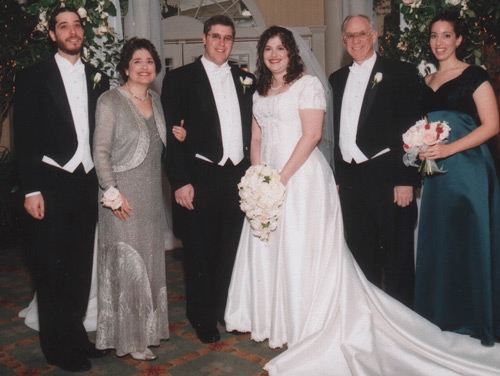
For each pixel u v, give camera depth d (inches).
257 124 127.4
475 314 118.6
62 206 113.2
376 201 126.8
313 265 115.8
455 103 120.1
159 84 178.1
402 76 124.7
